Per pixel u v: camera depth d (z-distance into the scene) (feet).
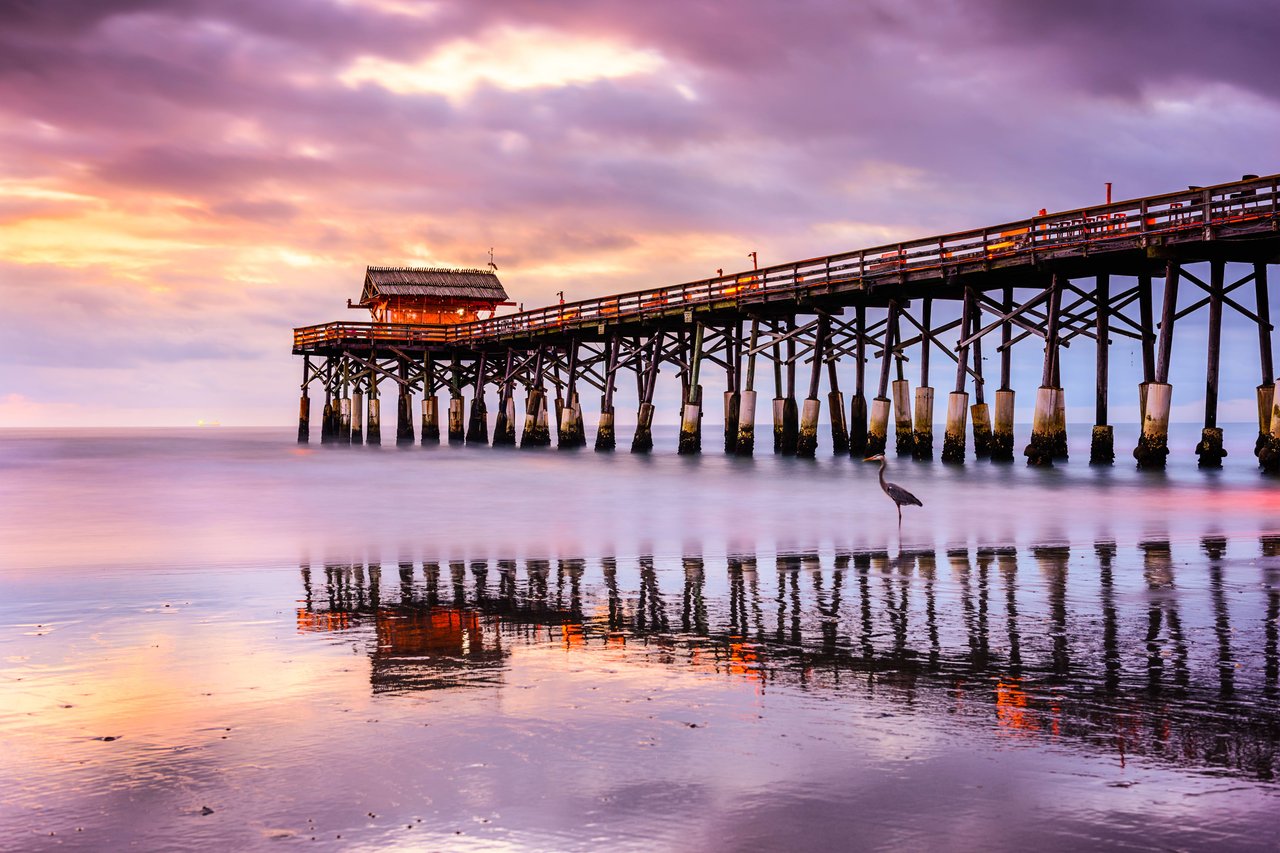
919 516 76.89
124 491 113.91
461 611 40.91
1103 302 114.21
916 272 121.19
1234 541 60.44
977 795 21.07
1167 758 23.00
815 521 74.38
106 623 39.01
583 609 41.01
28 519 82.74
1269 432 103.04
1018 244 112.47
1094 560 52.80
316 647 34.68
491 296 252.83
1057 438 115.75
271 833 19.89
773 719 25.88
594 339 199.93
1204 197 95.30
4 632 37.37
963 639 34.63
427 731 25.26
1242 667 30.66
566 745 24.13
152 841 19.62
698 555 56.65
